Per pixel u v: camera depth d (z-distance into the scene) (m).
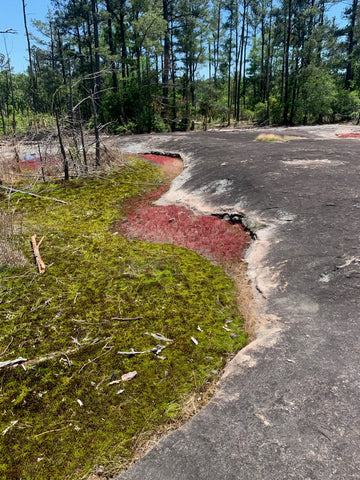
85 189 9.20
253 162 9.34
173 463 2.23
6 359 3.29
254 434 2.34
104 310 3.99
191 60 28.31
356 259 4.30
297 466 2.09
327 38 28.11
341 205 5.88
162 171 11.05
